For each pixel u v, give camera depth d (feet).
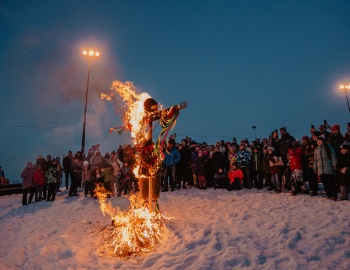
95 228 21.03
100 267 14.51
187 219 21.38
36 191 39.78
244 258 14.05
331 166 27.09
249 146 42.63
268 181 36.01
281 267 13.12
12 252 18.61
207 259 14.12
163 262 14.28
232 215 22.50
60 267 14.98
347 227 17.75
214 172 40.73
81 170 42.96
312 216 20.85
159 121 18.39
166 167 38.63
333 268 12.82
